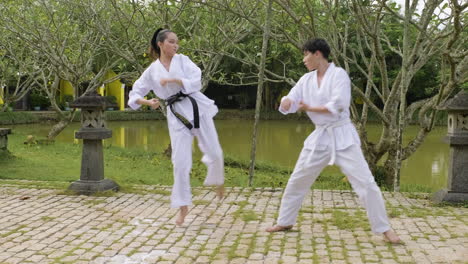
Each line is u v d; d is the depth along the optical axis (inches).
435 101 281.4
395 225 182.1
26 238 165.6
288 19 297.6
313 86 157.8
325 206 213.0
